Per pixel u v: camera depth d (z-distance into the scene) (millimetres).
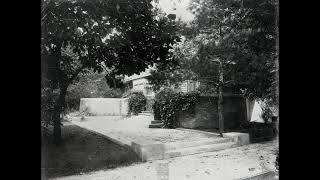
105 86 9984
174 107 12961
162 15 7379
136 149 7734
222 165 7074
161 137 10141
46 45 5918
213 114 12805
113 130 10797
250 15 9023
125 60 7113
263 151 8508
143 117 14391
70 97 8391
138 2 6539
